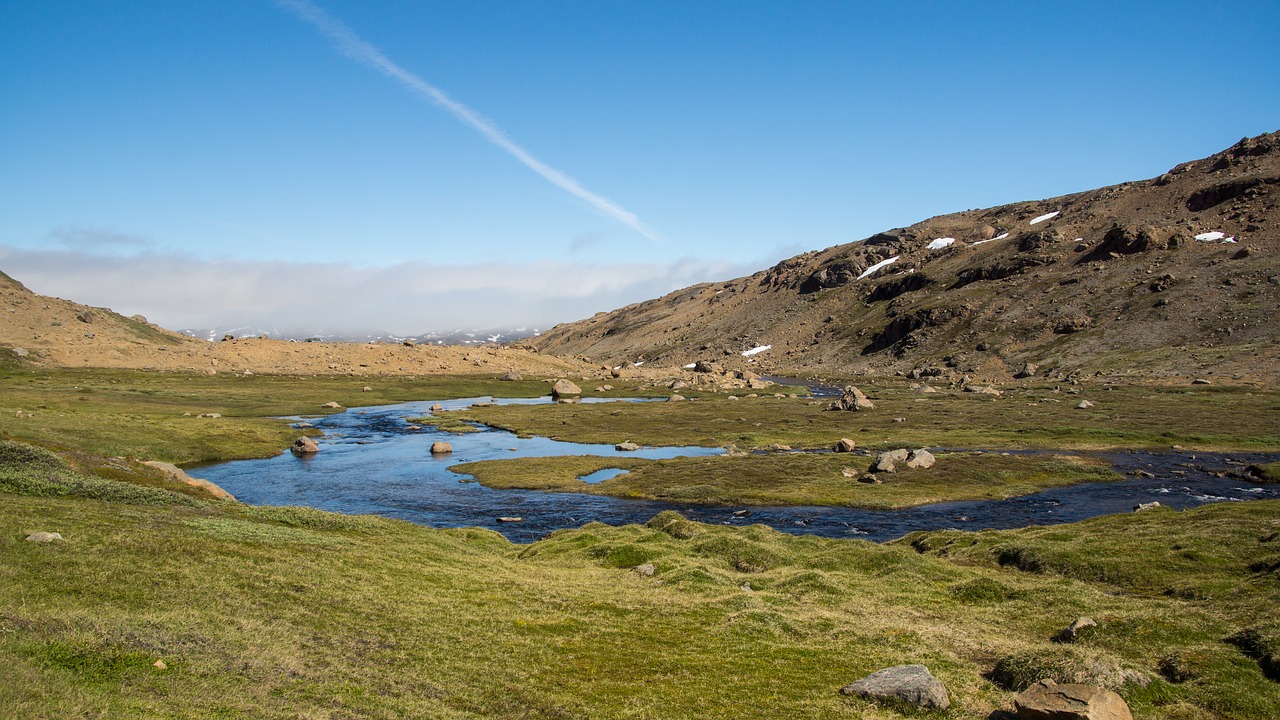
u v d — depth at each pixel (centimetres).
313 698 1691
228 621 2072
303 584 2583
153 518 3164
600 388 18938
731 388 19400
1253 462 7781
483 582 3111
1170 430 9600
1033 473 7206
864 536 5116
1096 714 1647
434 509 6109
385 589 2738
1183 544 3672
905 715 1884
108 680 1534
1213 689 1952
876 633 2605
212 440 8944
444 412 13488
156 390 13875
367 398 15488
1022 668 2091
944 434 9912
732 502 6341
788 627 2648
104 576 2227
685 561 3750
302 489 6862
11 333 18075
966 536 4469
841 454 8319
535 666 2156
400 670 1978
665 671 2180
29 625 1720
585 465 8088
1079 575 3475
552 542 4428
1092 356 18600
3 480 3428
